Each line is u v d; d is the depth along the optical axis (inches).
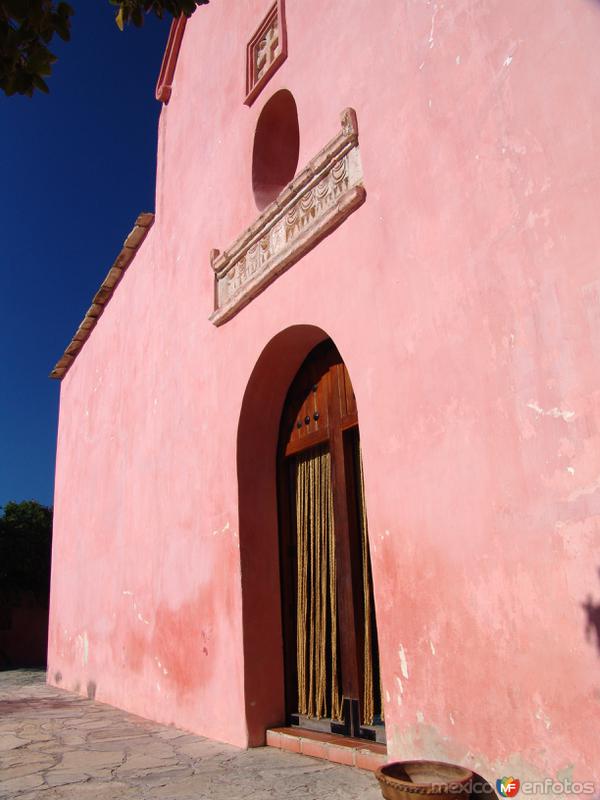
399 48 180.4
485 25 151.4
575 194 124.3
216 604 243.8
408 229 167.0
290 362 241.0
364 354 177.5
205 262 295.4
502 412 133.6
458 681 135.1
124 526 359.3
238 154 277.7
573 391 120.0
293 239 213.8
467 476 139.6
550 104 132.0
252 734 213.5
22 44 120.5
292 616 233.1
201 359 285.0
